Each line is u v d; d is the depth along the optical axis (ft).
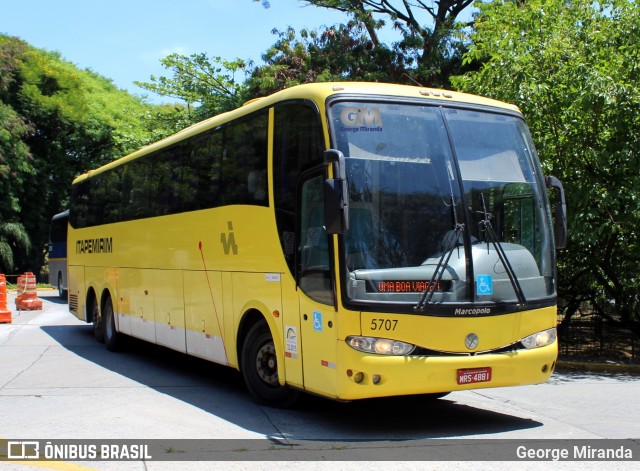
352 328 22.03
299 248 24.68
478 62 74.08
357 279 22.17
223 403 28.35
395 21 79.10
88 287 50.37
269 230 26.61
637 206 36.63
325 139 23.32
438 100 25.12
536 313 24.49
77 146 136.56
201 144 33.17
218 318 30.76
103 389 31.17
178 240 35.06
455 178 24.13
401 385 22.06
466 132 25.08
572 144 39.70
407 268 22.70
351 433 23.65
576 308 45.83
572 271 43.34
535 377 24.30
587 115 39.01
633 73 38.55
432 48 76.64
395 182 23.32
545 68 40.09
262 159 27.48
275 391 27.20
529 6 42.83
